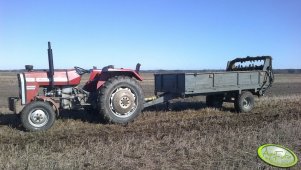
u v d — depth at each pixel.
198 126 11.12
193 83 12.84
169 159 7.63
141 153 7.98
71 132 10.38
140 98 11.80
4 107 17.00
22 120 10.40
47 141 9.22
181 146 8.47
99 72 12.09
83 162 7.26
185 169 7.05
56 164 7.04
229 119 12.38
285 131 9.91
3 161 7.29
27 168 6.79
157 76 14.30
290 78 65.25
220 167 7.06
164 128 10.82
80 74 11.86
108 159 7.52
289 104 16.14
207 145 8.61
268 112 13.88
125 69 11.80
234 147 8.50
